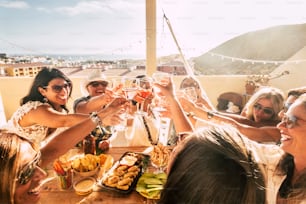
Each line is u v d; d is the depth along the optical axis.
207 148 0.86
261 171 0.87
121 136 1.19
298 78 1.06
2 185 0.83
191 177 0.85
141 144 1.20
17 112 1.05
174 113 1.12
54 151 0.98
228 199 0.84
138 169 0.98
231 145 0.87
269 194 0.88
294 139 0.92
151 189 0.86
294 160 0.89
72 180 0.91
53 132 1.08
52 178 0.94
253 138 0.97
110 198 0.85
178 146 0.90
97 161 0.99
